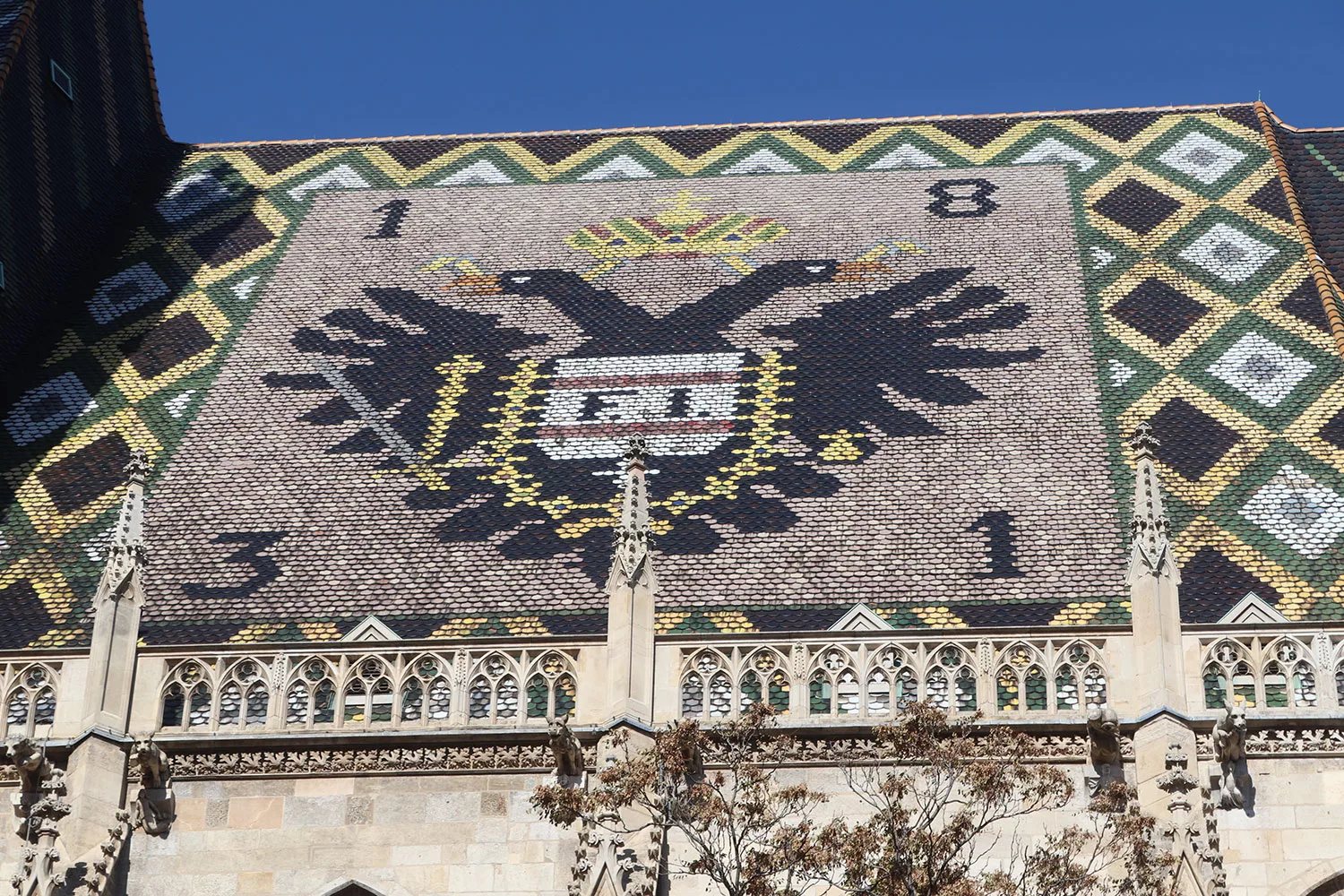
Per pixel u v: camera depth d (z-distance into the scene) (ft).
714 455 197.36
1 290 223.71
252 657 168.04
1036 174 246.06
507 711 165.37
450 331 221.05
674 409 205.05
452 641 167.53
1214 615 171.01
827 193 245.86
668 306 223.30
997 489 189.57
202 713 166.61
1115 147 250.78
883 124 261.44
